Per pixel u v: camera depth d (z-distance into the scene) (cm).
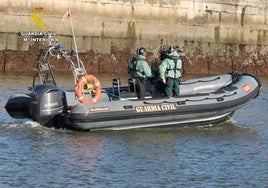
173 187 1677
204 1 4416
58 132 2194
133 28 4272
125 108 2198
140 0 4272
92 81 2220
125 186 1666
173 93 2300
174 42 4369
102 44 4212
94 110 2166
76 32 4150
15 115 2298
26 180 1686
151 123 2250
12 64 4044
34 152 1944
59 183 1670
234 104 2359
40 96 2203
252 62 4525
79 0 4147
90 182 1686
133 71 2267
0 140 2069
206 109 2300
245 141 2194
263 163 1927
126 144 2067
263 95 3341
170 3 4341
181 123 2303
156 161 1898
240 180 1756
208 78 2470
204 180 1745
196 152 2019
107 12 4212
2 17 4031
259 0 4572
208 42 4441
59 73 3947
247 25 4544
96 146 2031
